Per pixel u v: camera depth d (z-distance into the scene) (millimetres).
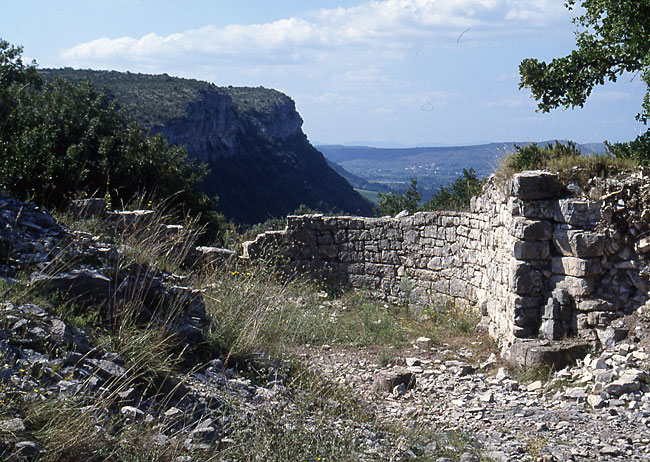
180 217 21031
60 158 12922
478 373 8828
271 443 4719
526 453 5801
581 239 8734
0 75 22875
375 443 5324
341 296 14617
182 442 4441
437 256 13508
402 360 9281
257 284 10242
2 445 3596
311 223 15406
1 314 4887
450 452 5629
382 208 23891
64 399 4141
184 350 6176
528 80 13547
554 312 8836
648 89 11695
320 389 6621
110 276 6289
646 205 8602
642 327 8242
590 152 10062
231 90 109000
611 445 5977
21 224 6641
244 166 88875
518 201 9367
